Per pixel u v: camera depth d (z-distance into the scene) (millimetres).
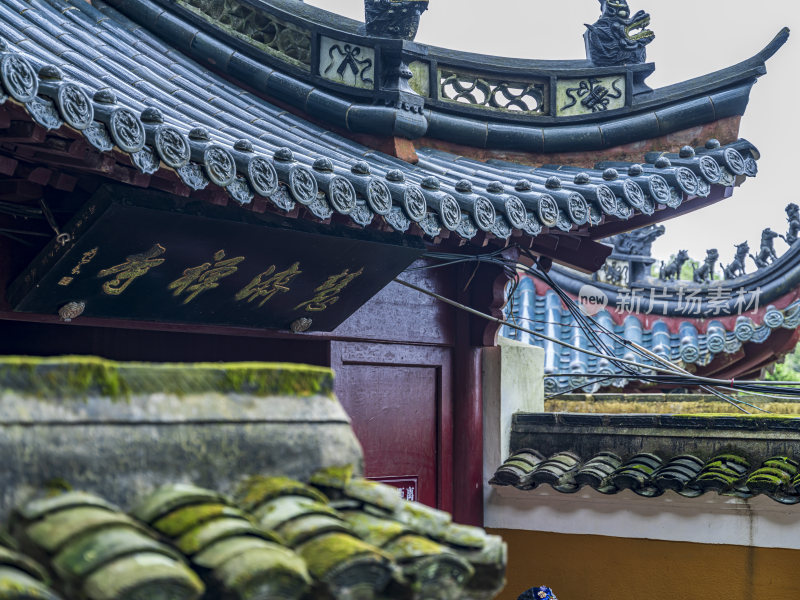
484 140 8430
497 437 8281
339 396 7395
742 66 8625
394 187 6125
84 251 5281
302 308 6809
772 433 7410
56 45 6625
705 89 8625
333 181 5672
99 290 5617
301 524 2713
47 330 6668
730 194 8273
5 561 2117
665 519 7391
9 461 2369
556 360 14039
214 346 7461
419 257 7355
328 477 3057
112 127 4492
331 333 7246
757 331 13492
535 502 7977
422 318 8008
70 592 2215
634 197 7523
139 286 5750
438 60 8312
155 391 2734
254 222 5785
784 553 6980
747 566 7086
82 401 2557
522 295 15008
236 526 2535
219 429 2828
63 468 2463
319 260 6387
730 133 8695
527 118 8547
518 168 8344
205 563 2395
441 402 8188
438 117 8266
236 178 5223
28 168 5105
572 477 7789
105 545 2268
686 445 7703
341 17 7988
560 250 8898
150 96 6820
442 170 7688
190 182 4961
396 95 7594
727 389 10812
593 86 8625
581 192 7387
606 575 7598
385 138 7672
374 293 7035
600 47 8633
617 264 14805
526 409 8852
